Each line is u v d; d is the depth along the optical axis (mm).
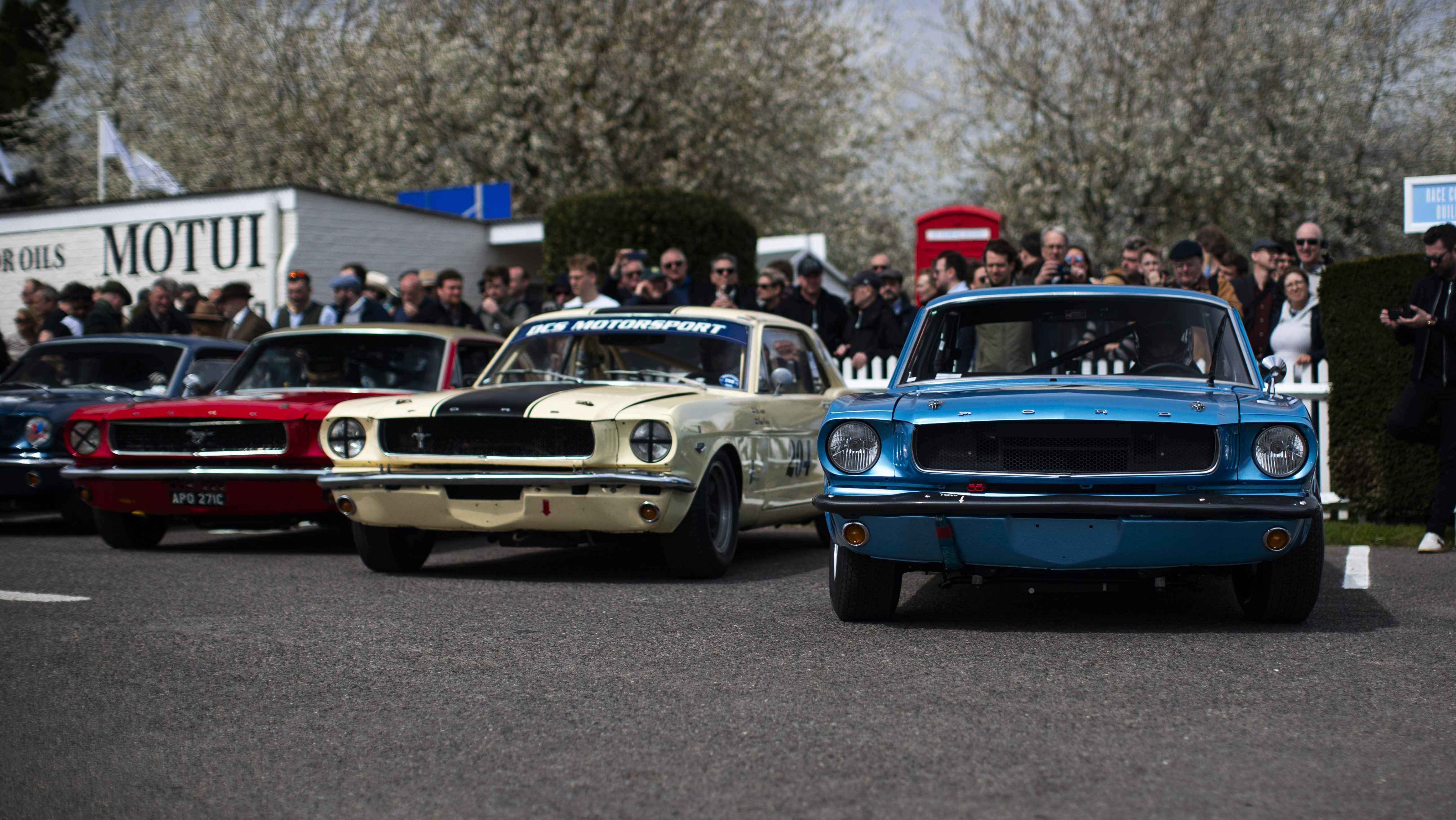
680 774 3773
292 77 28297
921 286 13453
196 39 28609
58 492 10516
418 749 4090
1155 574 5816
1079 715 4344
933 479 5766
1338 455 10078
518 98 28375
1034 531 5566
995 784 3629
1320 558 5723
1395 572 7754
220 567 8375
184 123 28297
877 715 4371
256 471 8914
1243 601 6316
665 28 28391
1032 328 6891
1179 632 5836
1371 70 28078
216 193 20656
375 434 7770
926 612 6473
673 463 7328
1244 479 5625
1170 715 4344
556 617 6316
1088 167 29000
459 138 28500
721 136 28984
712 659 5293
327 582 7637
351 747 4129
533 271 24766
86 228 22031
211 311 13922
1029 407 5703
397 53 27594
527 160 28562
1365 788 3572
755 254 24156
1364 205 28375
